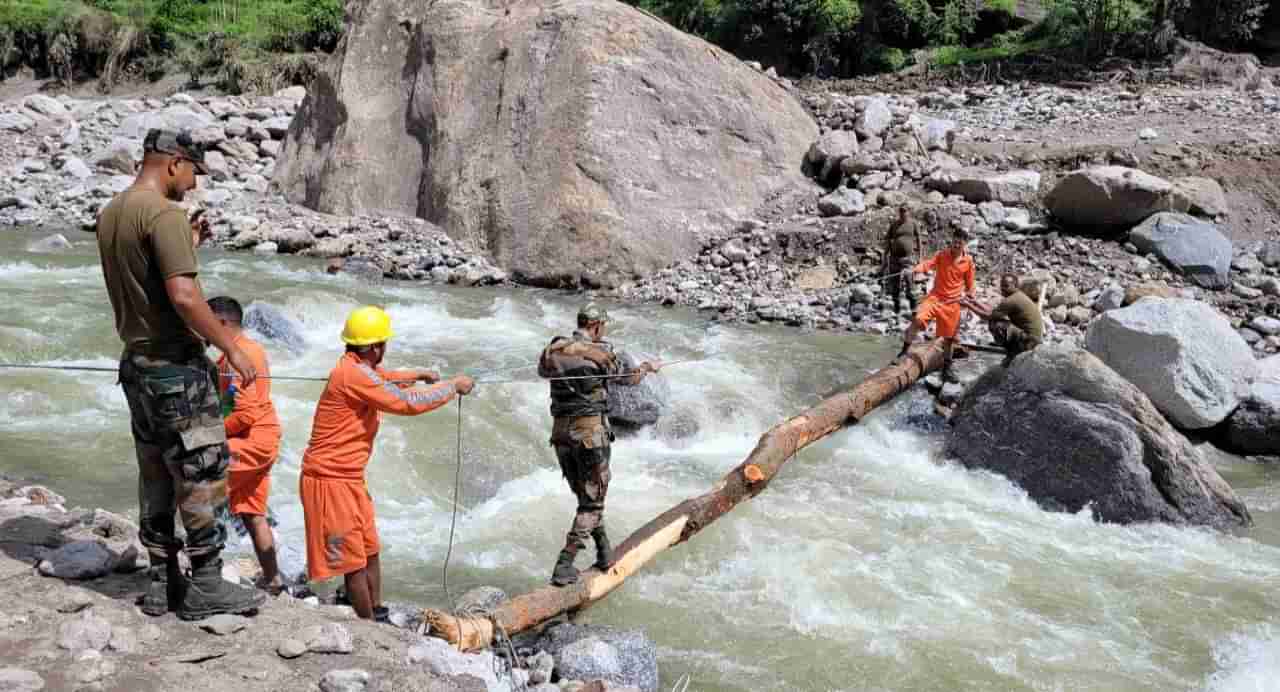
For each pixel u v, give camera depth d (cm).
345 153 1705
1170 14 2581
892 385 978
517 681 474
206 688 375
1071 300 1260
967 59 2789
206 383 408
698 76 1623
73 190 1861
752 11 3011
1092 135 1783
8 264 1357
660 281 1433
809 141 1689
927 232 1446
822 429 880
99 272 1336
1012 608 638
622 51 1583
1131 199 1390
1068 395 854
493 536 698
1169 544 758
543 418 903
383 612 520
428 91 1664
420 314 1231
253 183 1852
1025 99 2188
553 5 1652
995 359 1127
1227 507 796
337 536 487
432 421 857
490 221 1523
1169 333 937
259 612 437
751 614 613
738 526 738
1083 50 2630
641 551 639
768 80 1742
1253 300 1270
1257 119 1842
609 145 1509
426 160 1648
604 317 586
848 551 707
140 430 408
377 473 764
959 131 1867
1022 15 2941
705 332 1209
